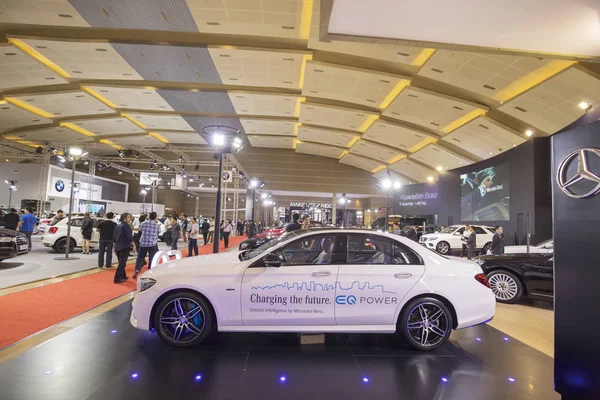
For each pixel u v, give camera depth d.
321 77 19.75
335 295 3.96
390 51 16.22
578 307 2.35
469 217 25.59
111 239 9.89
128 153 32.34
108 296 6.47
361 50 16.42
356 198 49.03
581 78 13.69
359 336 4.56
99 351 3.84
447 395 3.03
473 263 4.54
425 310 4.05
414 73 18.55
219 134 9.59
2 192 32.34
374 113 24.98
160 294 3.97
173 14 13.78
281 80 20.91
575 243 2.39
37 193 32.09
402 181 40.38
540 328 5.11
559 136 2.52
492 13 4.26
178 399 2.86
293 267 4.05
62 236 13.30
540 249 11.02
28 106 23.78
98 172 47.59
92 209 36.72
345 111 25.14
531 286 6.58
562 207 2.48
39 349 3.86
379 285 4.00
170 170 39.31
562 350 2.42
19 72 18.55
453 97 19.48
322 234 4.32
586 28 4.54
